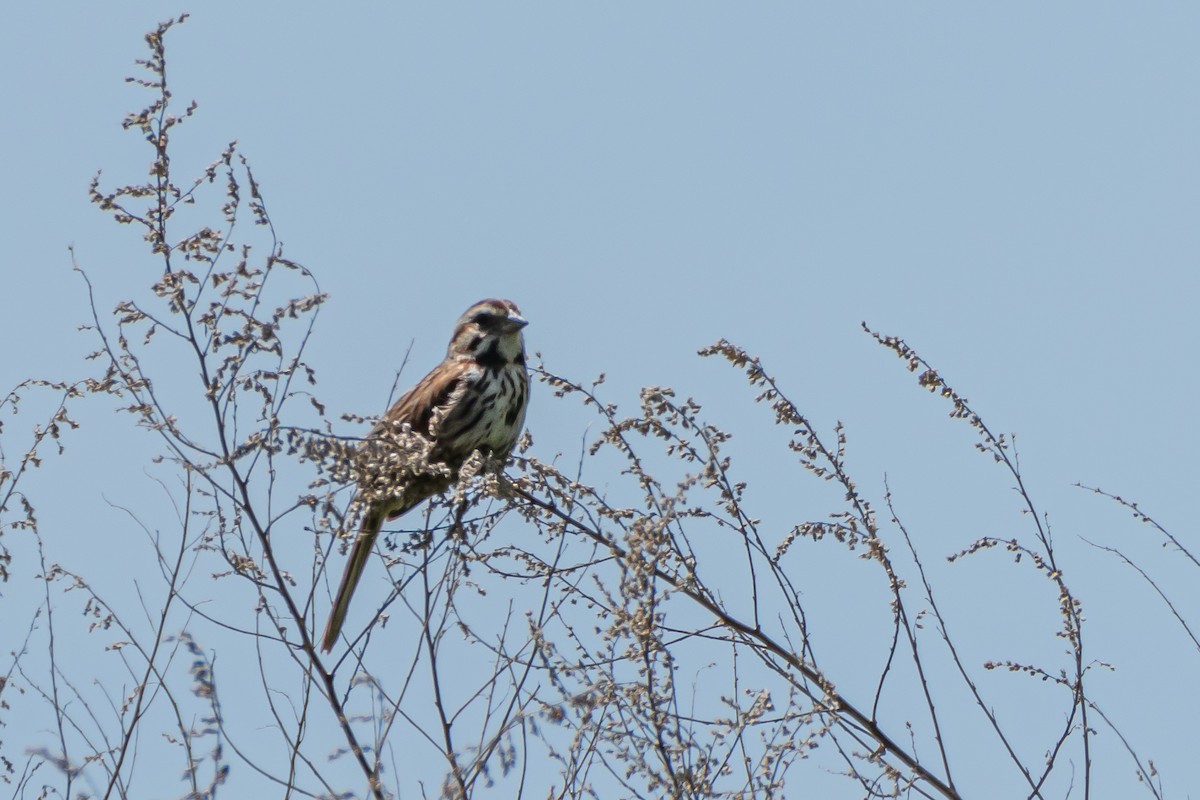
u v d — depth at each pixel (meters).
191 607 10.11
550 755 9.58
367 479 10.95
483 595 10.79
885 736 10.71
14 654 10.08
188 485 10.28
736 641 10.80
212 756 9.38
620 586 9.78
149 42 10.38
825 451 11.08
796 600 10.91
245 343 10.41
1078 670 10.57
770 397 11.06
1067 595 10.73
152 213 10.39
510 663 9.90
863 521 11.02
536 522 11.15
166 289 10.37
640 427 10.95
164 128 10.41
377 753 9.55
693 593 10.83
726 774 9.76
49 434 10.67
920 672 10.77
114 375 10.41
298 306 10.53
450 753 9.29
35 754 9.58
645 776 9.48
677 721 9.55
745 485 10.98
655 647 9.67
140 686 9.79
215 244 10.45
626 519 11.12
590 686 9.73
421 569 10.06
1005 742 10.54
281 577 10.19
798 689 10.67
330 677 9.90
